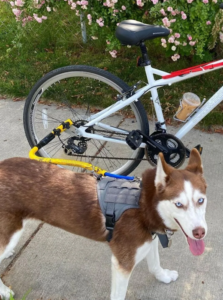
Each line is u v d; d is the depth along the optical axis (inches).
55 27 135.5
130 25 64.2
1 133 94.9
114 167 82.3
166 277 57.2
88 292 56.7
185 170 45.4
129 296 55.9
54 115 100.0
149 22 96.0
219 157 83.8
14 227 50.2
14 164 52.7
